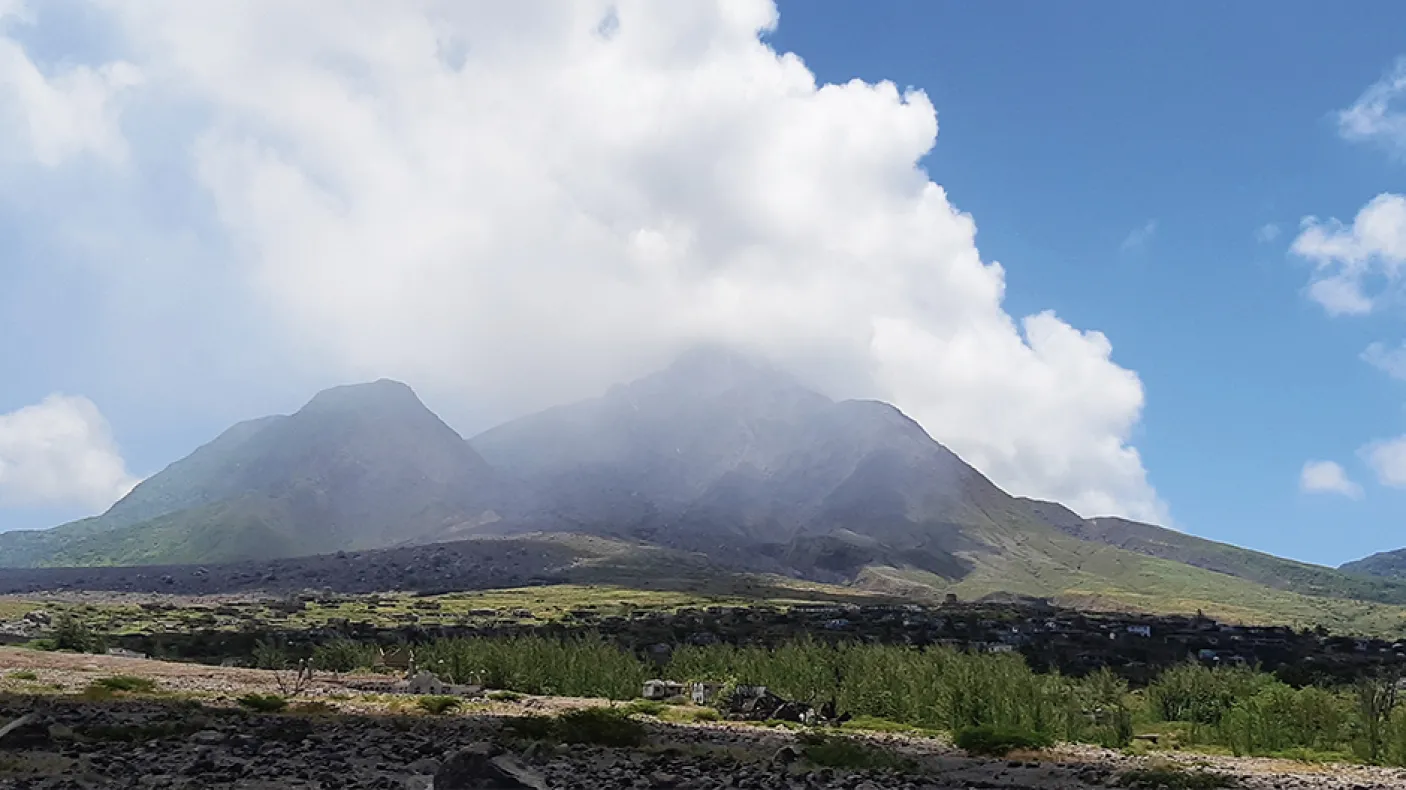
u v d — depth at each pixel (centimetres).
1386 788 3544
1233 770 4091
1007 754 4538
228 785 2116
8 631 17038
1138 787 3347
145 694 5400
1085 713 6881
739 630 19400
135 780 2155
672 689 7938
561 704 6488
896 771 3369
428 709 5416
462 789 2070
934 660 7206
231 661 11731
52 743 2781
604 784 2411
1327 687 9562
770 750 3722
